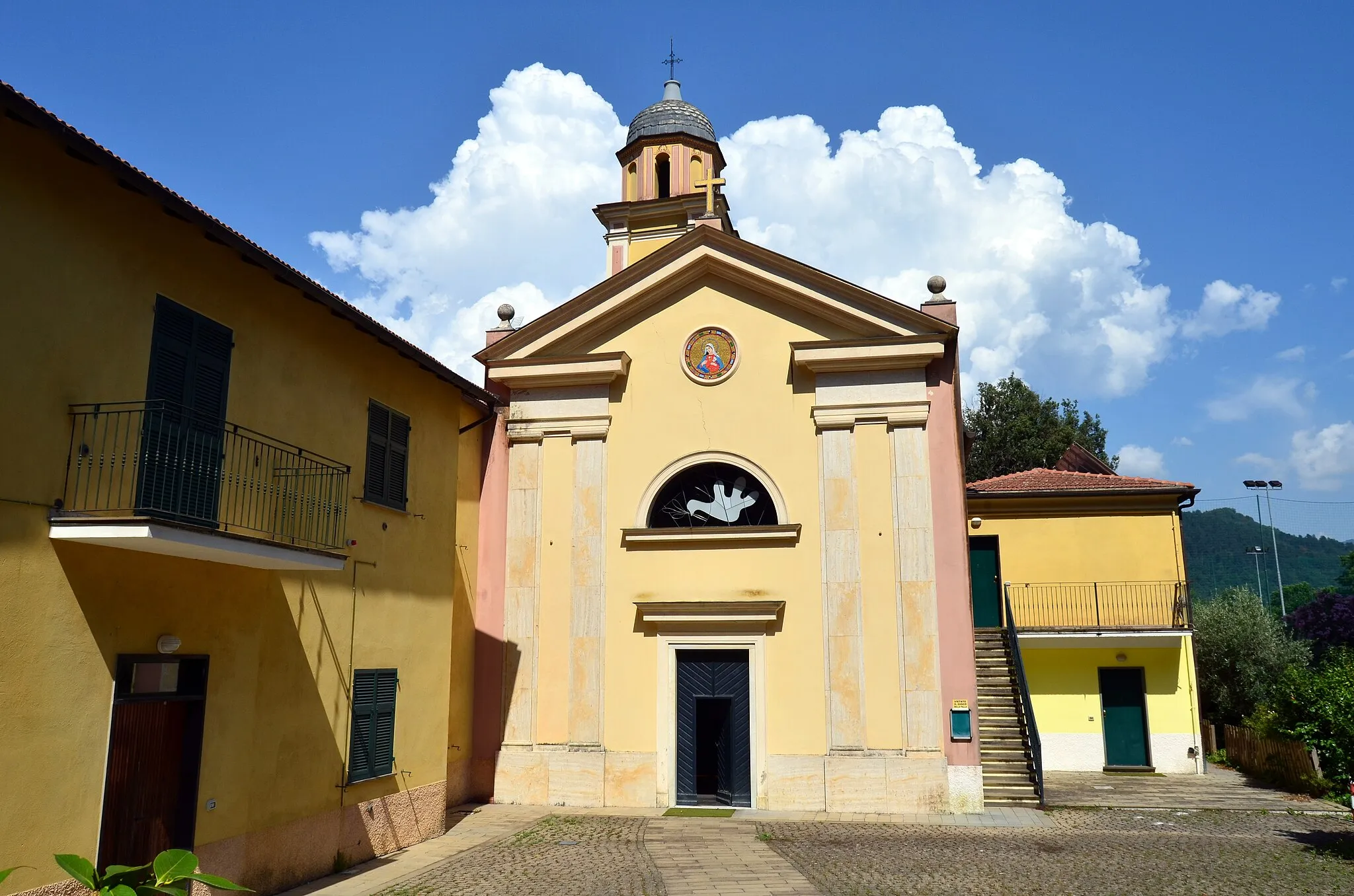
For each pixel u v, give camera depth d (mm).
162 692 9883
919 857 12758
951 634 16703
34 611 8422
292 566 10797
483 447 18984
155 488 9547
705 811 16547
